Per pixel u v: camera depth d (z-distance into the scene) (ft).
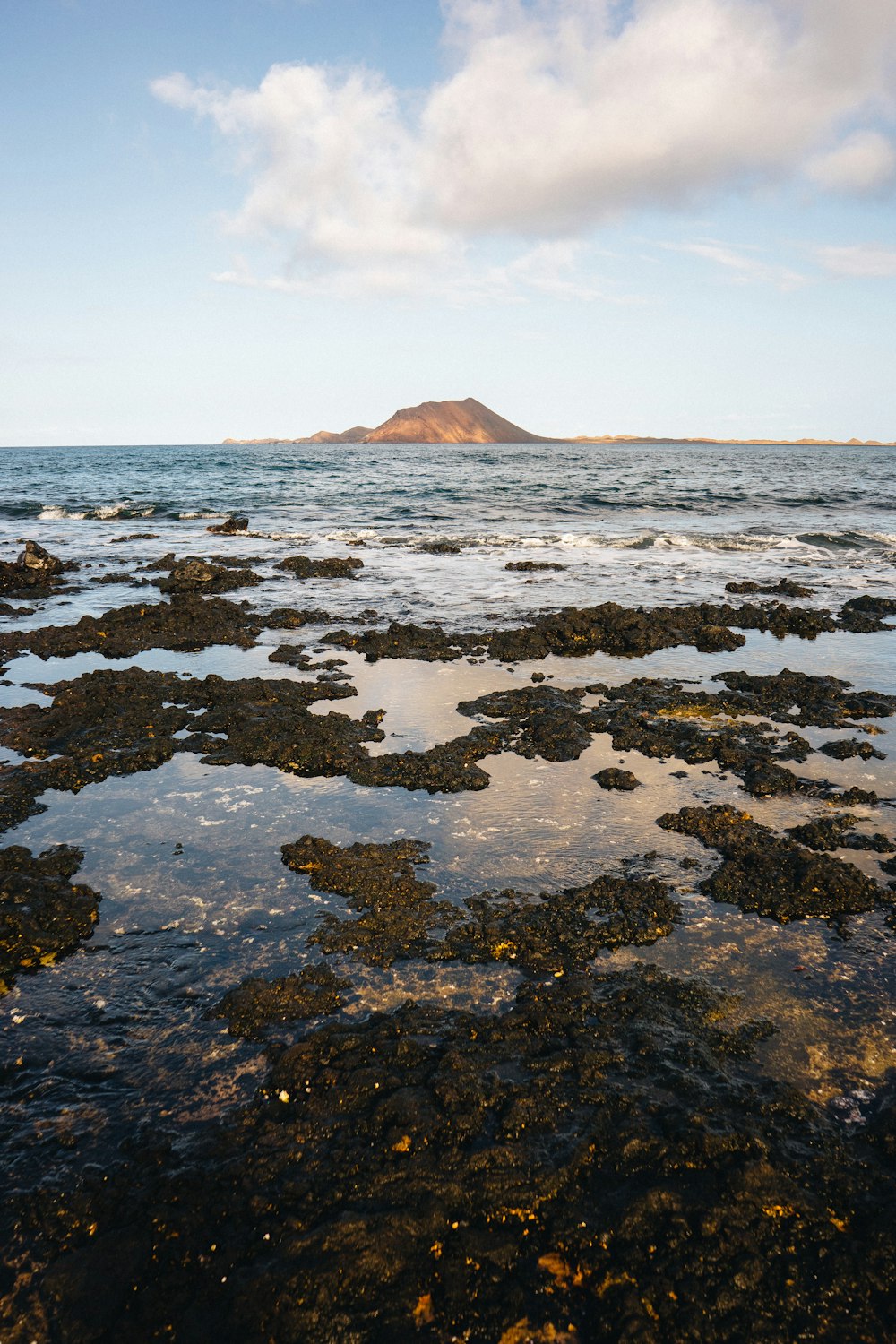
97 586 59.93
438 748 26.43
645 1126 11.73
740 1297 9.46
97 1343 9.20
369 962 15.78
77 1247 10.20
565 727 28.30
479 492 143.84
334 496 136.77
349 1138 11.60
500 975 15.39
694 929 16.87
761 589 56.13
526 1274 9.75
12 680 35.68
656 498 129.08
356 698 32.55
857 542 83.56
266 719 28.89
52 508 108.99
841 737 28.09
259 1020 14.16
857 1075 12.81
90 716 29.86
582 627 42.37
